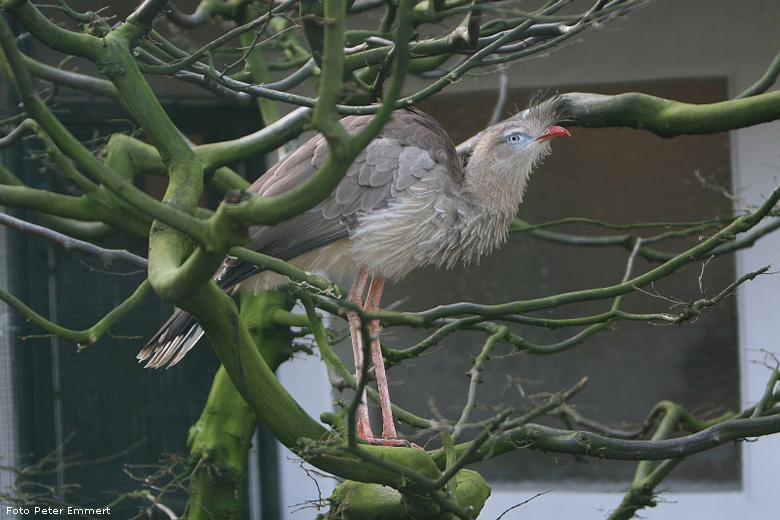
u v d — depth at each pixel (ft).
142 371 38.88
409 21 11.25
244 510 40.37
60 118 36.32
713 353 46.42
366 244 22.94
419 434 17.48
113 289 38.11
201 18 27.78
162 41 20.29
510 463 46.55
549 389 47.75
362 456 15.29
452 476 15.96
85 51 17.31
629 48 41.91
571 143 46.52
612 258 46.96
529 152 23.68
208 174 17.76
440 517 18.53
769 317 41.60
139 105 17.49
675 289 46.55
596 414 47.39
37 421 37.04
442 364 47.91
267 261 15.35
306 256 23.39
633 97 22.48
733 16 41.16
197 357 39.99
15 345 36.81
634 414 47.06
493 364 47.93
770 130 41.32
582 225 46.78
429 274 47.52
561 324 20.03
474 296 47.52
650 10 41.60
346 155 11.38
